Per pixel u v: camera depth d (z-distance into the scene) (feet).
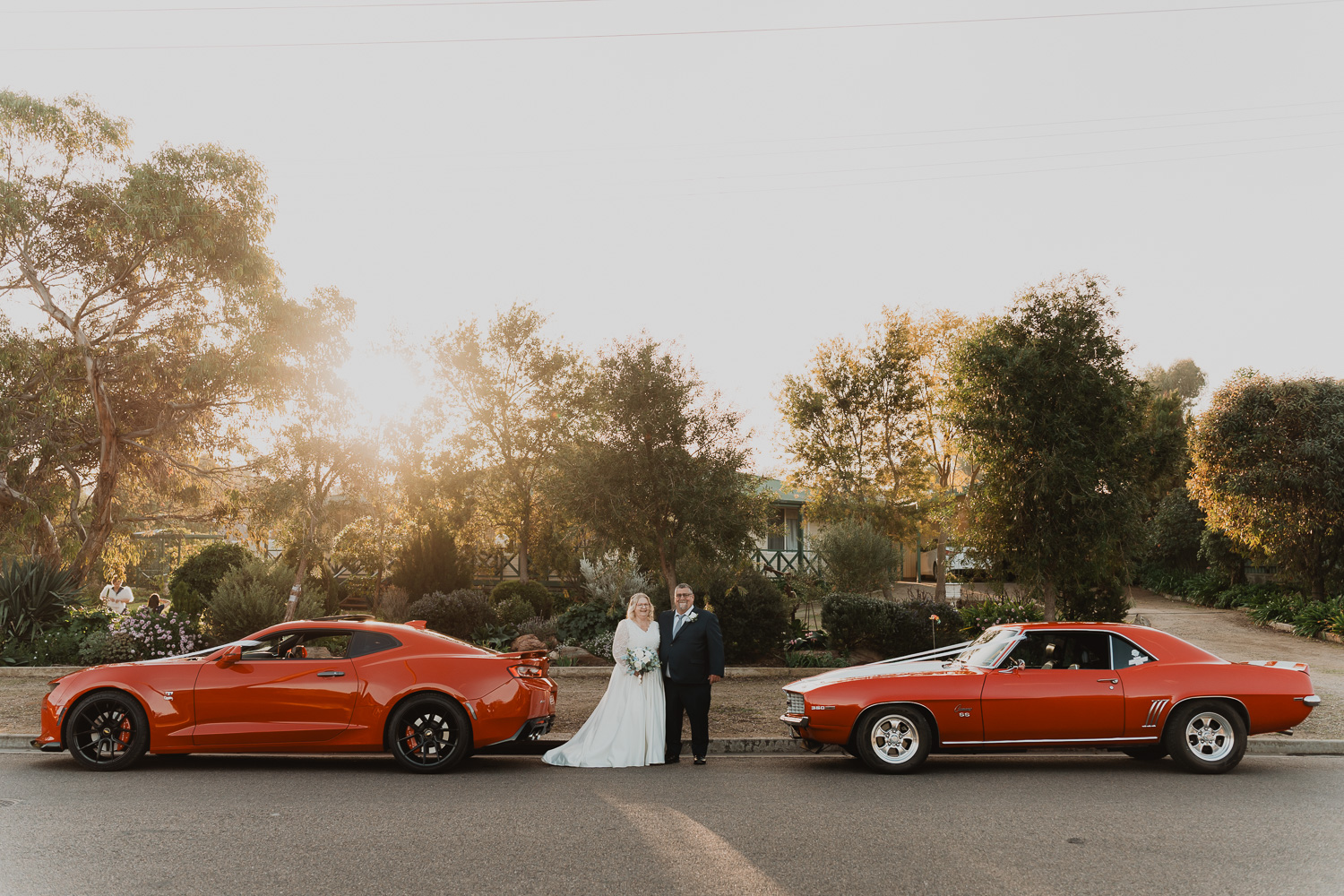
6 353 79.10
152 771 27.61
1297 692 28.68
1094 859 18.28
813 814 22.12
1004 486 57.06
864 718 28.53
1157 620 92.99
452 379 109.81
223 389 81.56
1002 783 26.63
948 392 63.05
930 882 16.72
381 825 20.70
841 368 105.40
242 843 19.03
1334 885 16.66
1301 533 90.17
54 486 84.17
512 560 119.34
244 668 28.04
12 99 76.79
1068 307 57.52
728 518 52.24
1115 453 56.65
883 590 74.54
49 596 57.41
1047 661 30.01
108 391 85.76
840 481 105.50
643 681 30.19
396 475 74.18
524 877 16.78
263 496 70.85
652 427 52.29
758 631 55.67
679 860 17.95
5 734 32.48
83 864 17.44
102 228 79.71
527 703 28.48
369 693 27.78
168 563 105.81
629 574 65.36
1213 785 26.50
